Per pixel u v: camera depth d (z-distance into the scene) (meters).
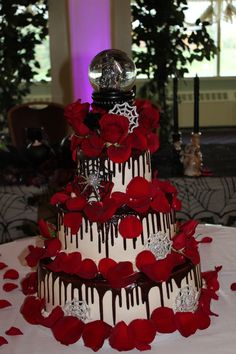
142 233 1.39
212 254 1.89
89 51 4.33
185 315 1.37
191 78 6.82
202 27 4.34
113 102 1.39
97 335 1.32
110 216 1.34
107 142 1.37
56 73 4.40
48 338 1.38
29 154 2.74
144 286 1.34
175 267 1.41
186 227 1.52
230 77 6.93
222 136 6.49
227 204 2.71
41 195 2.64
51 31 4.32
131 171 1.40
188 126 6.87
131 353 1.31
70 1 4.25
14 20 4.20
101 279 1.35
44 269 1.45
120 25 4.28
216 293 1.60
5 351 1.33
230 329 1.41
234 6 6.21
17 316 1.50
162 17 4.22
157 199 1.41
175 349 1.32
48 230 1.58
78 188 1.44
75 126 1.40
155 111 1.43
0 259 1.89
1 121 4.34
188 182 2.67
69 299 1.37
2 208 2.65
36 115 3.53
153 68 4.33
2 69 4.32
